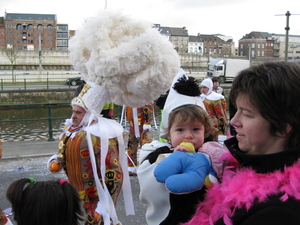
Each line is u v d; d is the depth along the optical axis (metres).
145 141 4.71
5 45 69.81
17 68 45.91
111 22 2.02
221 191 1.13
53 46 71.06
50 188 1.77
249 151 1.07
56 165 2.40
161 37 1.97
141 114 4.67
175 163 1.34
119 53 1.94
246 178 1.01
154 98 2.11
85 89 2.28
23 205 1.75
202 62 55.41
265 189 0.92
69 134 2.38
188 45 87.12
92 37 2.04
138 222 3.35
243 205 0.94
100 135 2.23
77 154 2.28
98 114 2.30
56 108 22.67
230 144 1.27
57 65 47.69
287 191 0.88
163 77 1.95
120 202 3.79
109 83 2.09
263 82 0.95
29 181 1.83
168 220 1.36
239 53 93.19
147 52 1.89
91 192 2.33
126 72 2.00
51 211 1.73
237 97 1.04
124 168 2.43
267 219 0.84
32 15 72.69
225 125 5.22
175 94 1.61
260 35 92.31
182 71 2.03
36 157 5.64
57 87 27.53
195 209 1.32
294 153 0.96
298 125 0.93
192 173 1.30
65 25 71.44
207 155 1.38
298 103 0.92
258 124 0.98
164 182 1.34
